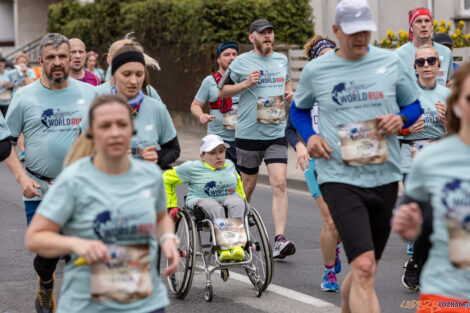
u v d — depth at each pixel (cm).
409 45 866
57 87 648
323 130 534
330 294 703
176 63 2100
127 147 379
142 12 2202
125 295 380
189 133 2064
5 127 626
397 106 538
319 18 2014
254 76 863
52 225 376
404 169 783
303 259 844
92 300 379
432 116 776
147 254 388
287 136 684
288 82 927
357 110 525
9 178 1496
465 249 358
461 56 1405
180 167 741
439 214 363
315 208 1169
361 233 508
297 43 1962
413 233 374
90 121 379
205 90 1014
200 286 746
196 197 739
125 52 567
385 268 786
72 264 385
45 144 645
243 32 1922
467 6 1761
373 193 523
